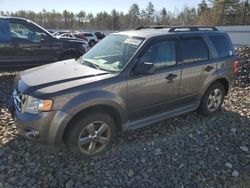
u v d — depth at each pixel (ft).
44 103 12.07
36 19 321.52
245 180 12.56
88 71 14.23
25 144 14.46
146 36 15.51
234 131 16.92
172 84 15.90
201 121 18.12
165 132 16.38
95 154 13.69
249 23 215.10
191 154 14.29
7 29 26.53
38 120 12.15
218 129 17.10
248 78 29.96
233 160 13.97
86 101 12.57
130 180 12.27
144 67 13.89
